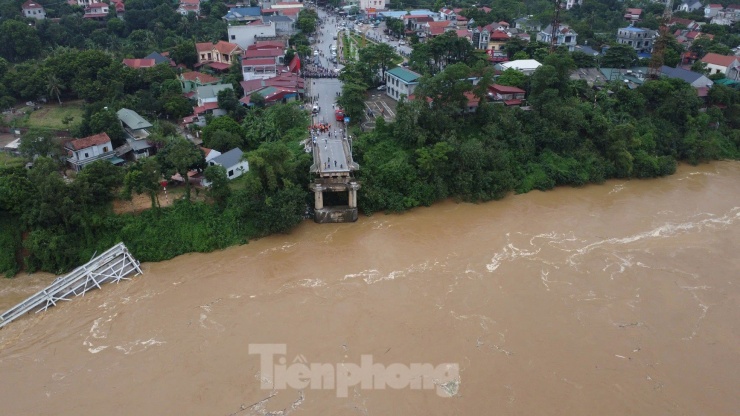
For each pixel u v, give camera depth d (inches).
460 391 1800.0
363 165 3107.8
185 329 2094.0
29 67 4028.1
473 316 2150.6
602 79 4308.6
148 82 4084.6
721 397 1793.8
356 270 2476.6
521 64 4311.0
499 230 2827.3
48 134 3139.8
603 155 3540.8
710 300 2260.1
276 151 2787.9
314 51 5319.9
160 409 1736.0
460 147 3176.7
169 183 2952.8
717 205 3117.6
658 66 4242.1
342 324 2108.8
